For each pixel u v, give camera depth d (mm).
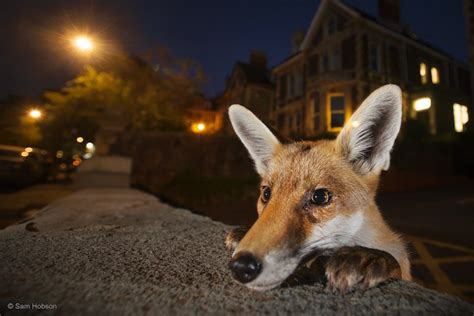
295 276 175
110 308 123
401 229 906
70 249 219
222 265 190
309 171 225
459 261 603
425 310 126
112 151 1282
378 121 254
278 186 226
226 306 129
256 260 152
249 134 318
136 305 127
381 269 158
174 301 132
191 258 204
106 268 176
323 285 161
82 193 835
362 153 253
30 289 140
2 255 199
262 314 122
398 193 1710
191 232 293
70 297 132
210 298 137
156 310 123
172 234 283
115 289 144
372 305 132
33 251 211
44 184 1606
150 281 157
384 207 1291
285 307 130
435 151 2199
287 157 255
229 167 1752
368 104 247
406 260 249
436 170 2172
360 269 155
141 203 589
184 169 1658
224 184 1589
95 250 218
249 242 163
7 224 544
